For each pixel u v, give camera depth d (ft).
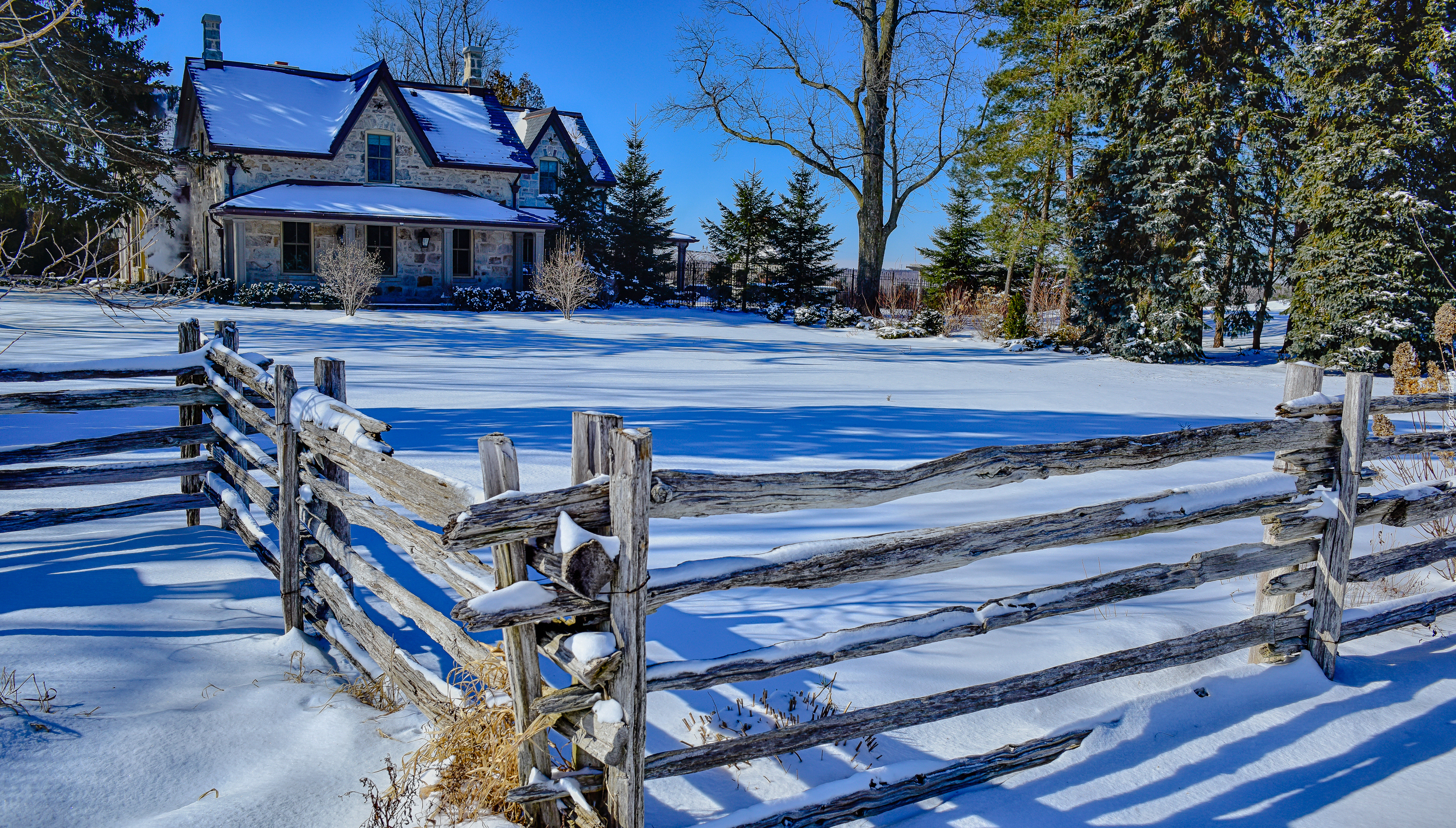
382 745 9.91
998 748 10.07
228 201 85.15
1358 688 11.90
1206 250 74.33
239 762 9.43
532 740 7.95
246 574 15.21
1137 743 10.38
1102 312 83.10
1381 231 67.10
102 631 12.41
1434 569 16.78
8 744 9.22
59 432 25.73
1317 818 9.10
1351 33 68.33
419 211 93.30
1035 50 92.89
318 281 91.20
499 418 31.94
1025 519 9.77
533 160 121.08
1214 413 42.73
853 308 107.96
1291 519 11.82
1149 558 17.37
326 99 101.96
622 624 7.27
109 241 60.03
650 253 120.57
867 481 8.59
